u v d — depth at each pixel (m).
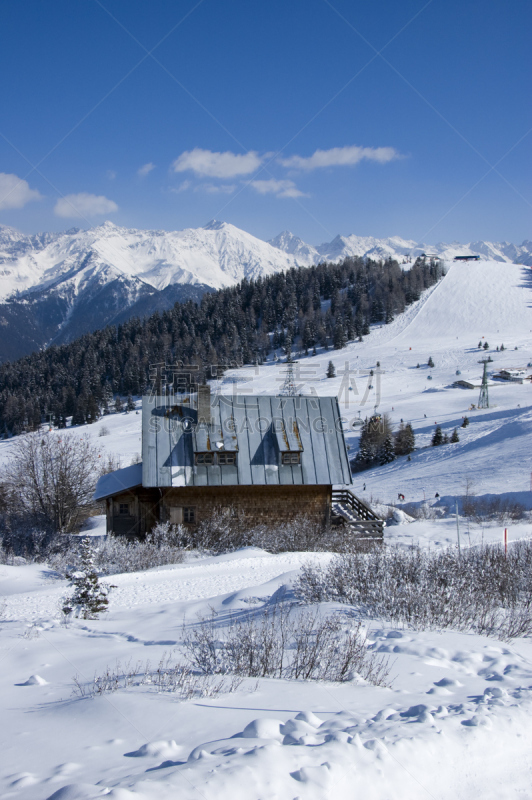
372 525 28.17
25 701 6.29
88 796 3.41
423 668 7.00
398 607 9.90
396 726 4.73
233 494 27.86
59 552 25.41
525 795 4.25
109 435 110.94
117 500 28.44
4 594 17.33
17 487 30.44
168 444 28.16
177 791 3.52
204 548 25.83
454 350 167.25
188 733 4.84
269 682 6.51
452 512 41.53
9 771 4.25
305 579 12.26
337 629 8.39
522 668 7.09
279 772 3.85
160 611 12.70
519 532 31.27
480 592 11.10
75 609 12.49
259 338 192.75
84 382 162.38
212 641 8.43
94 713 5.50
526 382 125.94
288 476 27.86
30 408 144.88
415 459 74.50
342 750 4.18
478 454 66.38
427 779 4.18
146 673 6.84
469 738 4.65
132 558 22.12
